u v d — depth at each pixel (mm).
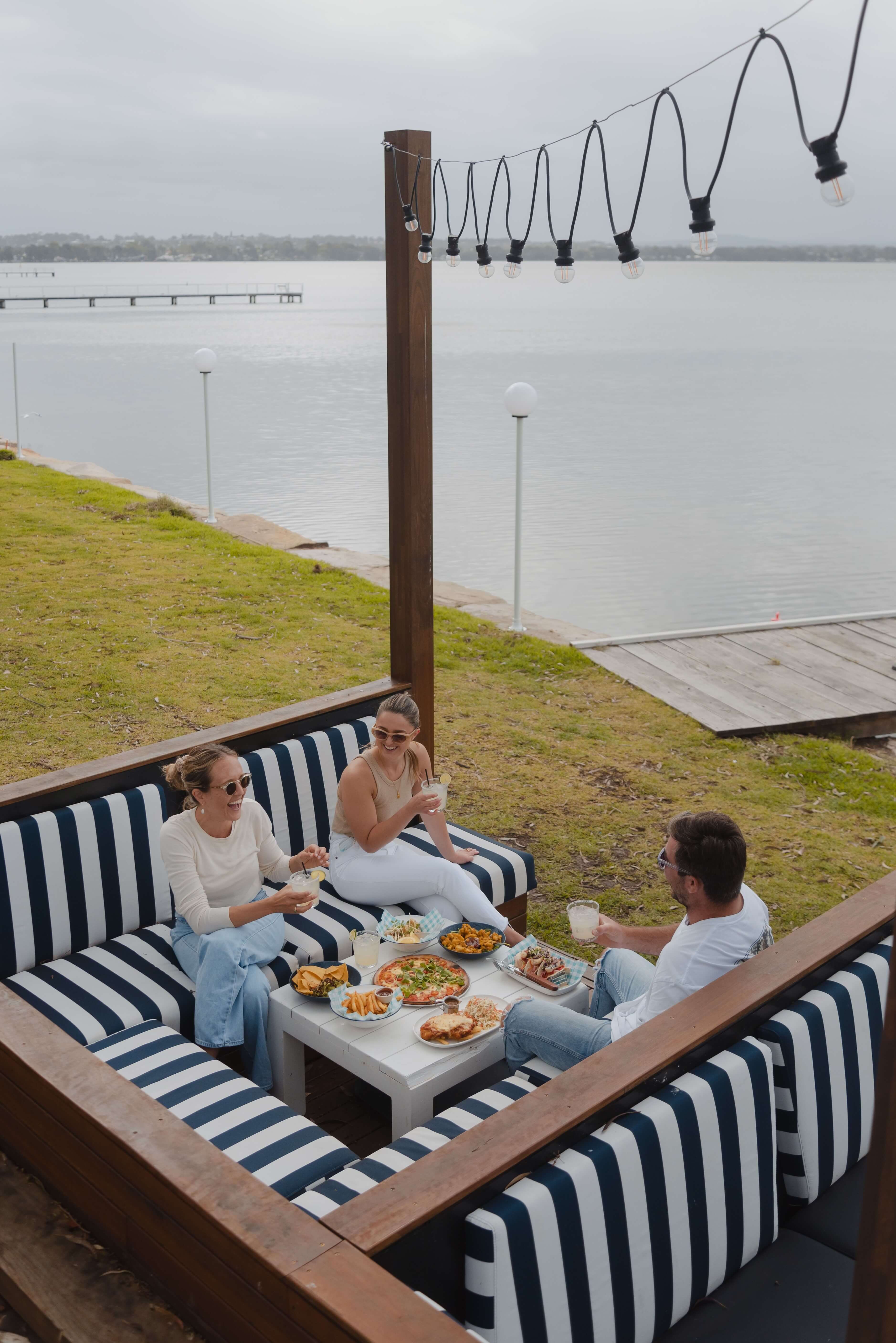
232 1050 3418
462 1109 2678
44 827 3479
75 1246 2297
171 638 8891
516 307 143375
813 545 20781
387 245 4180
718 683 7988
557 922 4855
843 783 6559
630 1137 2064
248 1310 1852
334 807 4312
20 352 60625
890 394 45250
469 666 8375
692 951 2650
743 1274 2387
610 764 6652
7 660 8203
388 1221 1800
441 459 29000
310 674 8117
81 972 3438
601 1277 2023
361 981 3352
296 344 68625
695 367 55469
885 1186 1457
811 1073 2482
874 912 2801
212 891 3475
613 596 16781
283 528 13453
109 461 27031
